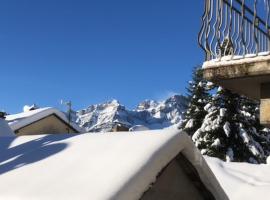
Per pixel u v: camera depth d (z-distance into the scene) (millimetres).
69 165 3396
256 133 23312
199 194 4113
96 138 3822
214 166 7727
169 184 3764
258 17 7004
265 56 5934
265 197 6301
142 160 3211
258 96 7281
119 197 2910
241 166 7887
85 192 2936
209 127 22781
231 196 6562
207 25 6402
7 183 3352
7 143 4531
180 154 3732
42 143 4168
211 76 6277
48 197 2979
